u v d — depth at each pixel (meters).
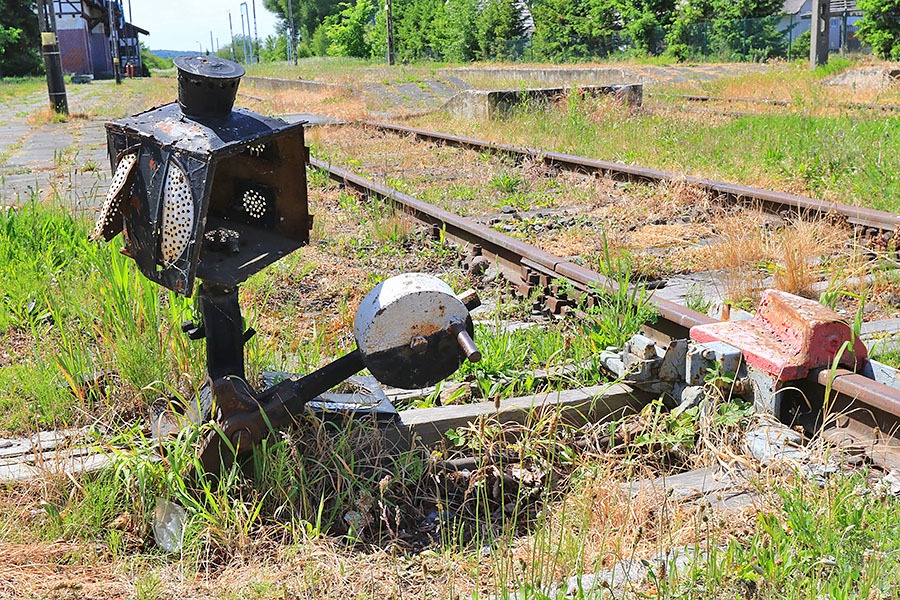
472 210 10.02
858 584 2.87
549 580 3.10
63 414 4.48
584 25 53.28
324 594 3.12
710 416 4.20
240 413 3.60
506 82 32.72
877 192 9.17
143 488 3.57
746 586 2.91
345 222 9.45
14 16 77.12
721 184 9.51
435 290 3.70
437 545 3.55
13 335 5.93
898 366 4.78
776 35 45.78
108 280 5.18
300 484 3.68
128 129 3.46
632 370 4.47
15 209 8.97
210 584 3.20
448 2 72.06
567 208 9.95
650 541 3.37
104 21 88.12
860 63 27.80
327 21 113.31
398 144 16.44
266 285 6.88
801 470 3.62
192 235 3.32
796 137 12.85
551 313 6.20
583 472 3.84
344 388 4.53
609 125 16.48
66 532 3.48
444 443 4.24
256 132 3.47
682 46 47.28
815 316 4.16
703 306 5.99
